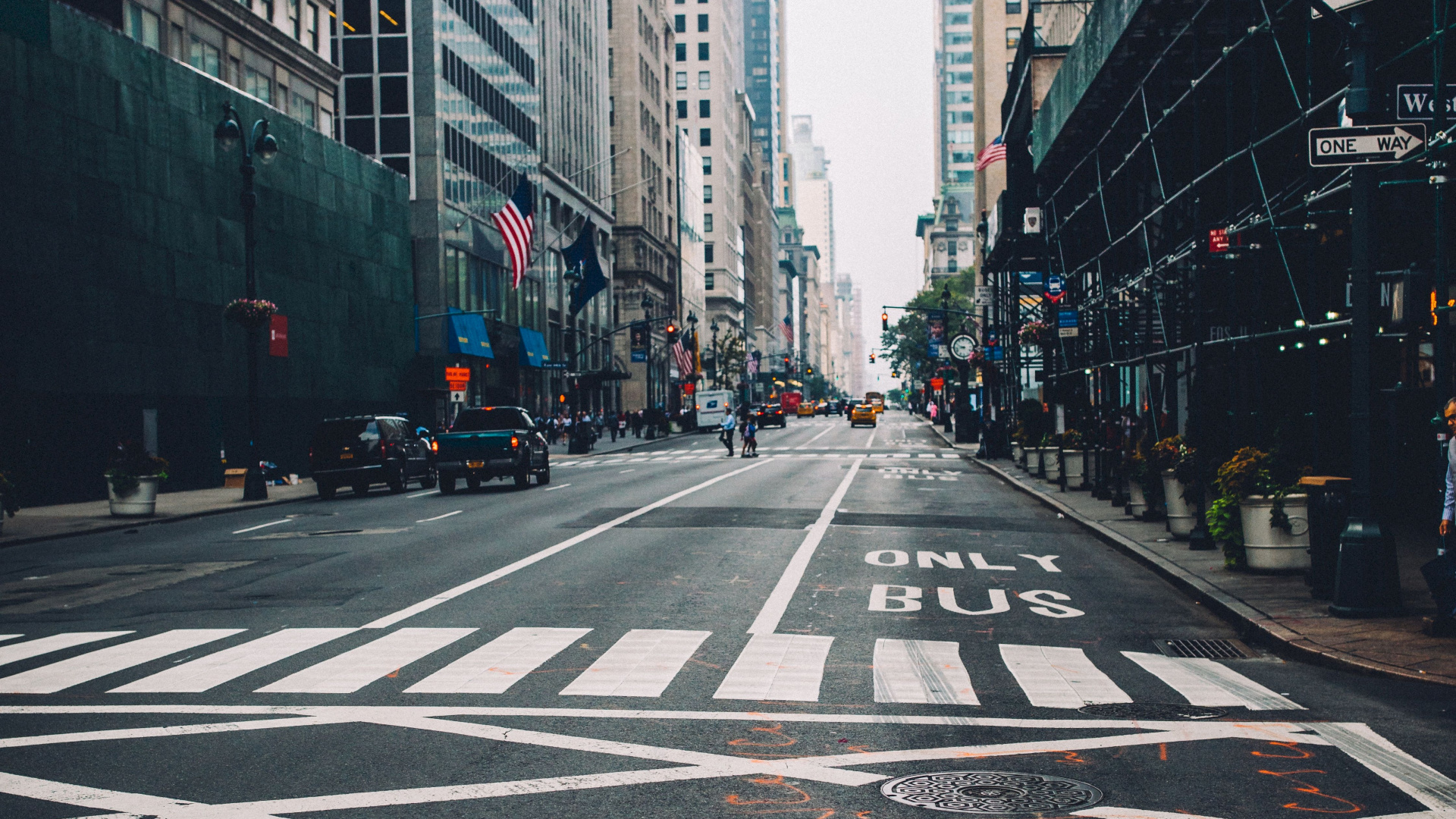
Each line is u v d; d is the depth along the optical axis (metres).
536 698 8.23
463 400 48.78
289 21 47.41
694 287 144.12
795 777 6.28
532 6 79.06
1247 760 6.61
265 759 6.68
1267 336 16.12
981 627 11.28
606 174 102.31
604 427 93.88
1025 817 5.60
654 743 7.00
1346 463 19.16
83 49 32.19
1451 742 6.99
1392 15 15.27
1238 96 21.12
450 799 5.90
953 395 91.25
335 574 15.20
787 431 88.50
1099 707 7.98
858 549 17.58
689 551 17.16
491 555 16.95
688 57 166.00
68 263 31.30
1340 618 10.76
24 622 12.08
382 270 52.56
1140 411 32.19
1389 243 16.16
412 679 8.87
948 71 186.50
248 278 31.33
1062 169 35.84
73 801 5.89
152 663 9.64
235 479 37.22
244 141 30.84
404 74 59.16
